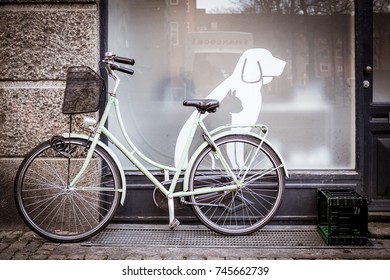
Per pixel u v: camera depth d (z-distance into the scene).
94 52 5.13
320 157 5.46
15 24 5.14
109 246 4.85
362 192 5.37
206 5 5.42
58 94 5.15
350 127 5.44
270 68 5.43
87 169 5.09
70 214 5.18
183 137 5.44
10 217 5.26
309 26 5.41
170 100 5.45
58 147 4.80
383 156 5.43
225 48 5.45
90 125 4.85
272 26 5.42
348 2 5.39
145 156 5.18
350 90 5.43
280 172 5.01
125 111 5.43
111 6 5.38
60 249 4.79
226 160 5.20
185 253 4.69
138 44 5.42
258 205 5.29
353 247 4.81
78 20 5.12
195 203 4.94
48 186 5.14
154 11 5.41
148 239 5.01
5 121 5.18
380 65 5.40
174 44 5.43
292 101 5.45
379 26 5.40
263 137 4.98
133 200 5.37
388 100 5.41
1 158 5.21
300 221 5.36
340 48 5.41
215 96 5.46
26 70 5.15
